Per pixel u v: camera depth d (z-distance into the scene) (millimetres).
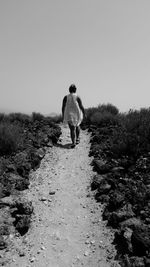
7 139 7270
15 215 4910
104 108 12961
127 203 4969
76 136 8797
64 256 4102
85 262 3967
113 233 4438
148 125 7387
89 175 6492
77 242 4371
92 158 7434
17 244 4348
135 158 6562
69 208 5273
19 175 6285
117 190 5383
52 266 3912
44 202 5457
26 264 3957
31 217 4977
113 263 3854
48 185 6152
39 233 4582
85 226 4738
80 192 5832
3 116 12320
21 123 11141
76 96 8461
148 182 5441
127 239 4062
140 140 6918
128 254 3912
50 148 8297
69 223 4836
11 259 4051
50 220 4910
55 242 4383
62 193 5816
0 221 4762
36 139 8352
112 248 4133
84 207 5285
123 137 7133
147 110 9289
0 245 4289
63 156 7766
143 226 4199
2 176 6055
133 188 5277
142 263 3656
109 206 5035
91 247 4242
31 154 7160
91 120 10727
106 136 8469
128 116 9391
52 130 9477
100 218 4887
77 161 7387
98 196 5531
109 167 6426
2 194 5484
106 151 7262
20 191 5805
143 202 4879
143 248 3871
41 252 4180
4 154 7207
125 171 6133
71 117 8359
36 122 11500
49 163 7305
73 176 6559
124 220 4590
